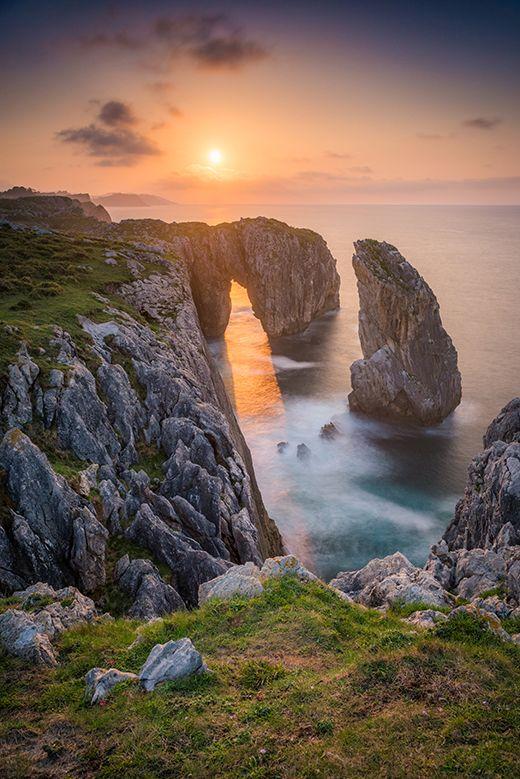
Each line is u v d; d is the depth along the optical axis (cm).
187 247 12506
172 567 2780
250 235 12744
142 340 4956
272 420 8081
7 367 3388
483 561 2900
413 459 6931
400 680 1345
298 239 13338
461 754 1084
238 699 1323
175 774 1093
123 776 1091
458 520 4438
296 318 12912
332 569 4912
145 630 1725
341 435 7538
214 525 3234
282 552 4762
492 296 16200
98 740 1205
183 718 1247
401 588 2361
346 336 12825
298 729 1198
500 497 3356
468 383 9350
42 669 1496
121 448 3594
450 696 1283
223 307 12962
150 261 8681
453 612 1753
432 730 1169
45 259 7325
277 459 6894
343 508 5884
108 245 9112
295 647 1594
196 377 5275
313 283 13612
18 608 1881
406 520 5666
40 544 2452
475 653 1468
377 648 1552
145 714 1264
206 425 4006
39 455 2681
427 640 1511
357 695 1305
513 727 1170
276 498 6066
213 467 3688
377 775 1045
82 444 3253
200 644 1625
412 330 7600
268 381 9750
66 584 2472
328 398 8950
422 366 7694
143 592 2455
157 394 4131
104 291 6381
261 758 1112
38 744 1206
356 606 1922
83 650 1609
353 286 19112
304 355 11362
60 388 3416
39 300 5284
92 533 2623
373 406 7962
